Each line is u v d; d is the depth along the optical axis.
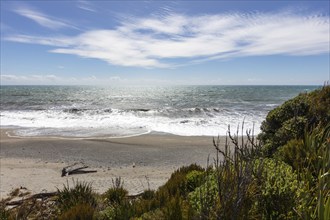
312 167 4.16
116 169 12.35
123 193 6.80
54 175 11.27
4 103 51.47
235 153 2.89
